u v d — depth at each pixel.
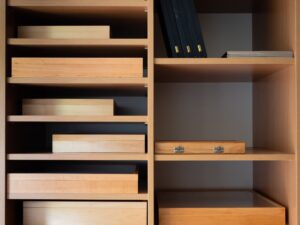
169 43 1.33
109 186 1.26
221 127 1.69
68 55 1.46
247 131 1.70
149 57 1.26
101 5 1.26
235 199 1.48
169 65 1.29
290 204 1.30
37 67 1.27
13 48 1.32
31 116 1.26
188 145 1.30
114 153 1.27
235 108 1.70
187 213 1.31
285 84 1.34
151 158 1.25
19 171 1.37
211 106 1.69
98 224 1.26
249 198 1.50
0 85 1.24
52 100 1.31
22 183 1.25
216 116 1.69
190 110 1.69
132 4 1.26
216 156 1.27
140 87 1.37
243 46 1.70
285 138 1.34
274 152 1.35
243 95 1.70
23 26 1.30
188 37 1.33
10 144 1.28
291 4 1.28
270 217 1.31
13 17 1.32
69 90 1.54
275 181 1.44
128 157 1.26
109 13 1.33
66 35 1.29
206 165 1.69
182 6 1.34
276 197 1.43
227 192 1.63
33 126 1.51
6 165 1.25
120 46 1.30
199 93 1.69
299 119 1.25
